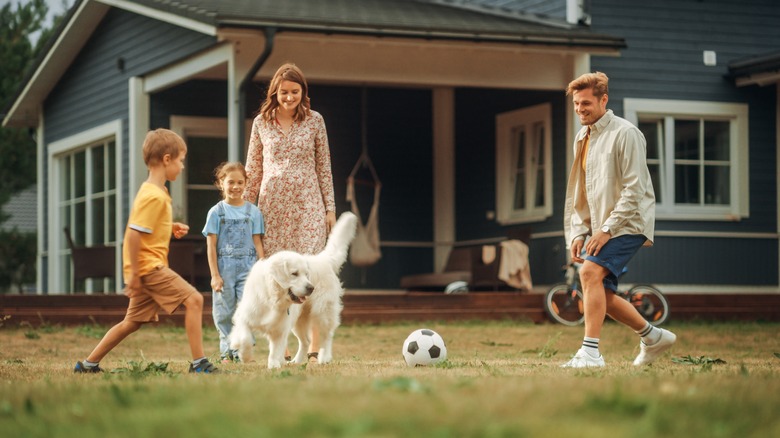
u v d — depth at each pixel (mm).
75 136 18312
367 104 17719
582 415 3551
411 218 17812
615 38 14242
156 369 6344
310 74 13867
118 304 13055
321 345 7348
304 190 7805
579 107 6887
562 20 15219
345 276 17453
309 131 7852
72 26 17359
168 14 13797
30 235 26859
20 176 26469
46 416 3799
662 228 15617
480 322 13578
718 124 16094
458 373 5898
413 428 3189
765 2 16250
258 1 14531
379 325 13141
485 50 14133
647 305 13625
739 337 11570
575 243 7082
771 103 16234
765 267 16062
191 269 13703
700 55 15922
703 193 15945
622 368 6496
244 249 7941
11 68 26000
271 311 6676
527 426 3230
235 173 7965
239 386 4602
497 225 16875
